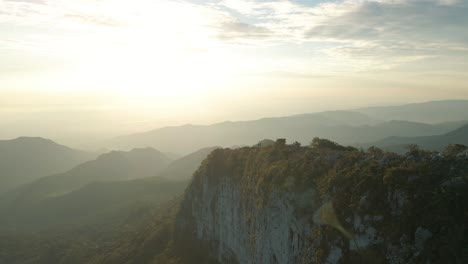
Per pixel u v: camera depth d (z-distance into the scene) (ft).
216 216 260.62
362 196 119.75
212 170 272.72
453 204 98.94
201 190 288.71
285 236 155.33
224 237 245.04
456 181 103.76
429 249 96.32
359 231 115.44
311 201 143.74
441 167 113.09
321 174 148.05
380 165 127.03
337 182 133.69
